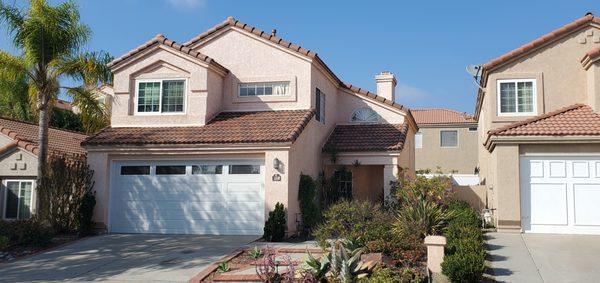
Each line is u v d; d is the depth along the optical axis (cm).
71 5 1891
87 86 1947
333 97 2411
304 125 1880
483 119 2394
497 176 1719
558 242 1530
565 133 1656
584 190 1675
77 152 2358
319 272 1123
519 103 1992
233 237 1733
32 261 1448
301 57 2058
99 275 1268
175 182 1850
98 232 1842
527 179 1709
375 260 1211
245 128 1875
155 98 2014
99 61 1962
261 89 2103
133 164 1889
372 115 2431
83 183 1862
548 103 1962
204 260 1381
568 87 1956
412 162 2855
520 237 1612
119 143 1839
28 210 2128
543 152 1706
